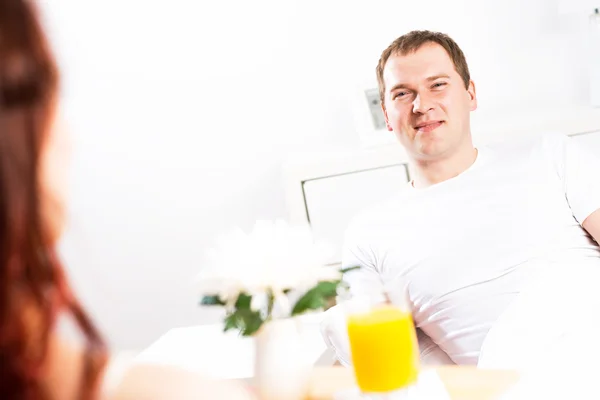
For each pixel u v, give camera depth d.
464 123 1.76
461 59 1.82
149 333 2.98
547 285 1.57
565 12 2.37
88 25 2.82
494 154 1.74
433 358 1.65
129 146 2.88
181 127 2.85
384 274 1.71
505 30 2.64
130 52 2.83
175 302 2.96
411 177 2.26
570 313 1.52
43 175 0.43
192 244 2.93
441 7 2.66
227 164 2.86
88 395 0.46
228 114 2.82
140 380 0.50
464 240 1.65
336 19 2.71
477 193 1.68
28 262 0.43
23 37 0.41
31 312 0.44
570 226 1.64
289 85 2.77
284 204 2.86
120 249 2.95
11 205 0.41
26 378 0.43
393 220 1.72
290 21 2.73
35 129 0.42
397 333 0.98
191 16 2.78
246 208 2.88
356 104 2.46
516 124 2.23
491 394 0.97
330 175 2.30
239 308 0.98
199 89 2.82
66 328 1.45
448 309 1.63
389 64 1.80
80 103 2.87
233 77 2.80
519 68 2.66
